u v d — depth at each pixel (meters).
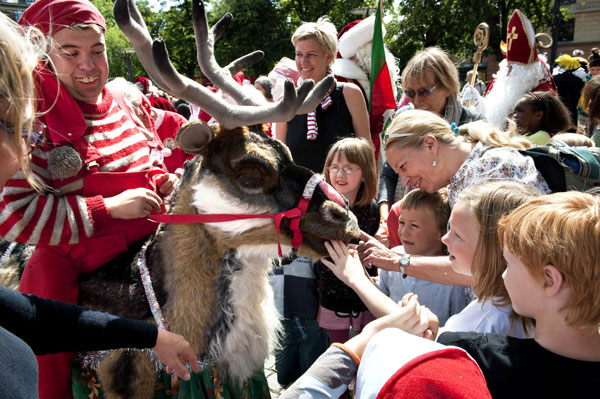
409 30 22.56
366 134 3.52
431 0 21.45
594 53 8.90
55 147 1.82
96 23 1.93
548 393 1.23
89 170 1.89
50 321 1.33
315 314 2.98
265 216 1.84
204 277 1.85
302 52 3.55
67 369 1.86
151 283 1.88
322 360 1.42
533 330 1.66
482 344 1.38
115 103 2.15
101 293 1.90
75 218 1.78
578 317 1.20
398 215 3.11
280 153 1.91
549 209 1.28
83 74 1.92
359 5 24.39
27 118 0.88
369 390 1.16
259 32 22.14
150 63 1.77
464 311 1.91
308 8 25.03
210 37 1.88
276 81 5.38
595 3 26.50
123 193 1.87
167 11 25.88
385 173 3.88
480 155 2.19
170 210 1.96
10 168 0.88
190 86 1.70
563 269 1.21
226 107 1.75
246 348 1.91
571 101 9.04
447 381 1.05
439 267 2.19
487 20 21.16
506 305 1.65
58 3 1.88
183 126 1.78
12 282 2.14
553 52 17.27
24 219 1.73
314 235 1.89
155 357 1.83
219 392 1.86
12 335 0.90
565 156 2.07
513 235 1.32
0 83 0.80
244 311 1.89
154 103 5.15
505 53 5.46
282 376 3.17
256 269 1.93
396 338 1.26
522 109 3.97
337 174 2.94
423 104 3.54
